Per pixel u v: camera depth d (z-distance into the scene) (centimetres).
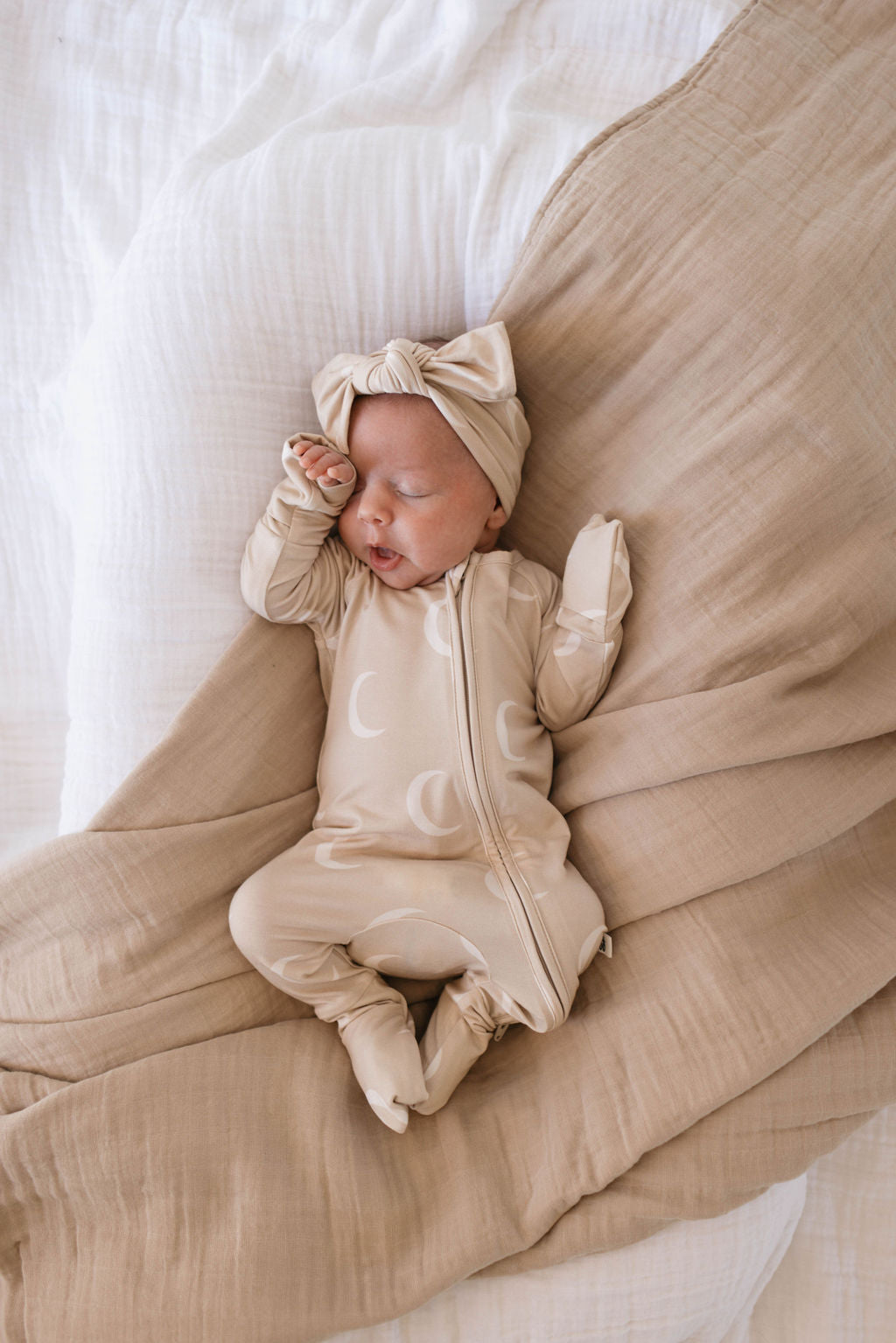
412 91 155
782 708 124
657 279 125
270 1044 125
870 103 127
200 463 134
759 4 128
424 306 140
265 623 136
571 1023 128
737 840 125
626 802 130
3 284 169
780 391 122
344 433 128
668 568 130
